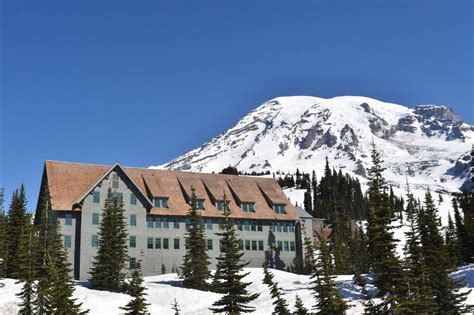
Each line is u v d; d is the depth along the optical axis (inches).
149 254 3388.3
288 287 2591.0
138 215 3398.1
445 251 1774.1
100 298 2369.6
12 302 2139.5
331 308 1454.2
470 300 1843.0
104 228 2721.5
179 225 3540.8
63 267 2170.3
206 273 2736.2
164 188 3681.1
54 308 1844.2
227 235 1770.4
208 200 3767.2
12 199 3073.3
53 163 3454.7
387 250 1349.7
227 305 1692.9
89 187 3240.7
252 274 3026.6
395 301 1317.7
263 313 2101.4
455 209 3873.0
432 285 1585.9
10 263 2800.2
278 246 3863.2
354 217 6919.3
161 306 2365.9
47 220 2461.9
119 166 3378.4
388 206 1432.1
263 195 4052.7
